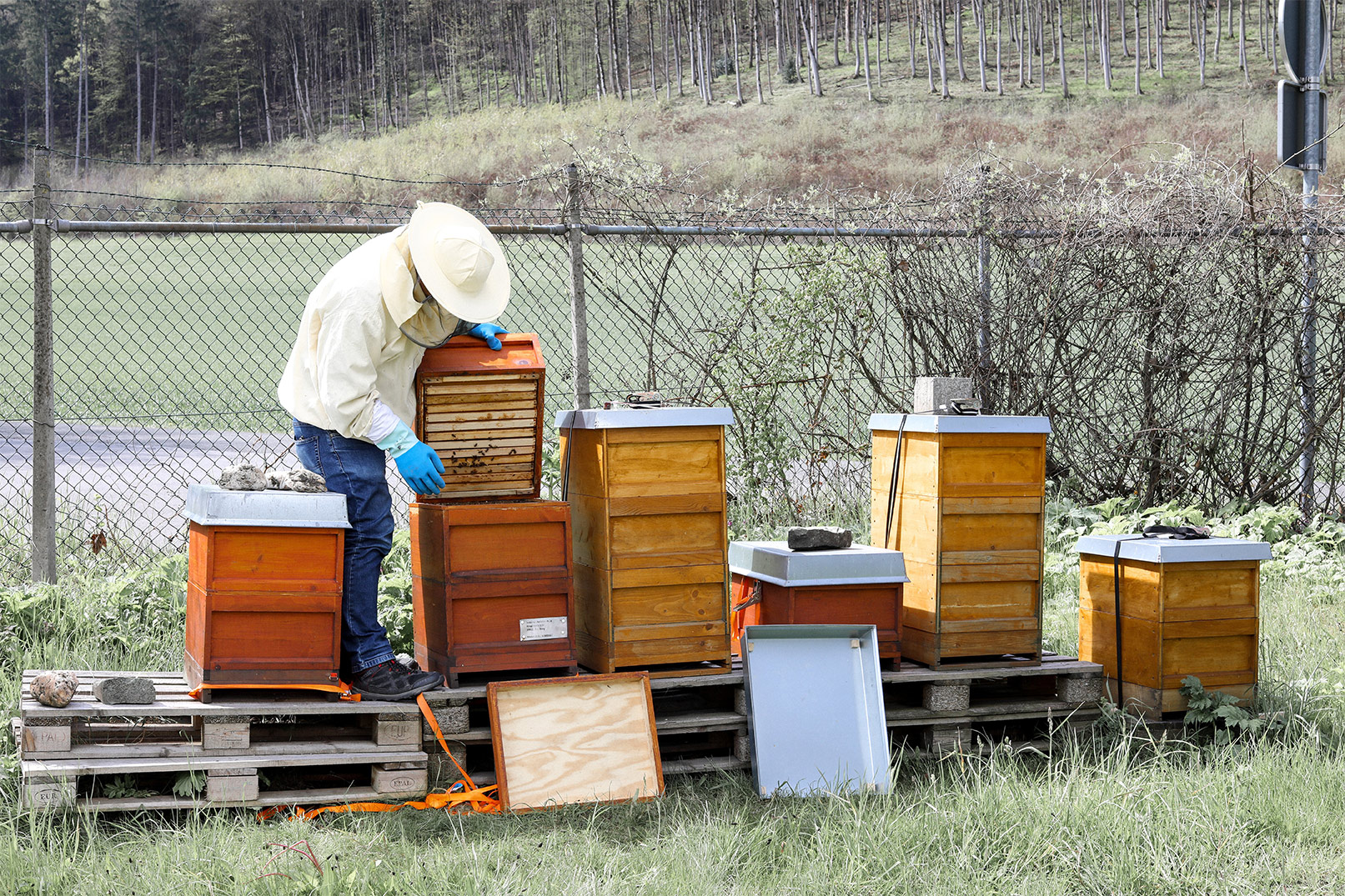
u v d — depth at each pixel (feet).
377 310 11.23
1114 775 11.68
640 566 12.19
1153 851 9.97
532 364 12.14
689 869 9.49
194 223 17.51
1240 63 247.29
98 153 295.28
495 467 12.46
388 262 11.38
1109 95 236.43
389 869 9.30
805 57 302.25
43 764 10.16
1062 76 237.86
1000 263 24.41
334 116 320.09
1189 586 13.38
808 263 23.36
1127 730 13.28
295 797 10.75
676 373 22.66
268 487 11.24
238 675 10.95
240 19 327.47
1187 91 231.91
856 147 212.43
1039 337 24.18
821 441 23.97
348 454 11.63
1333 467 24.20
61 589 16.11
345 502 11.46
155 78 316.19
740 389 22.97
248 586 10.94
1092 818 10.46
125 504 24.79
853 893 9.32
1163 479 24.99
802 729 12.10
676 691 13.83
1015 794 10.97
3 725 12.16
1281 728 13.16
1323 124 23.80
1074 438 25.26
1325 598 19.07
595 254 21.76
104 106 309.63
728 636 12.53
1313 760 11.91
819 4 317.42
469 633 11.68
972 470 13.11
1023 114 227.40
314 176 155.63
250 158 285.84
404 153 258.37
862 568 12.80
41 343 16.76
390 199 97.96
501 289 11.97
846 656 12.66
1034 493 13.34
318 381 11.33
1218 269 23.50
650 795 11.40
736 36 290.56
